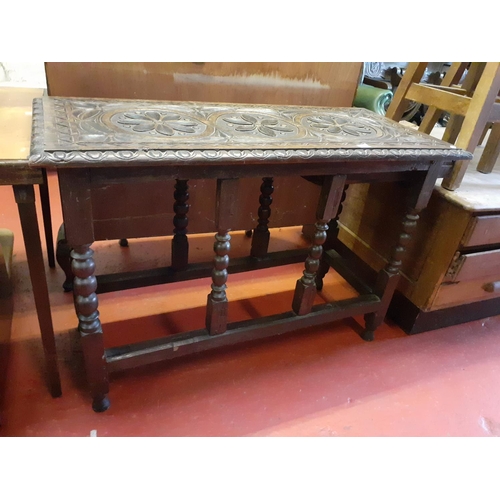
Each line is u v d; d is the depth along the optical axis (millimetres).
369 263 1525
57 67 1187
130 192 1462
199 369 1182
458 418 1122
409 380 1229
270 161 821
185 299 1455
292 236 1952
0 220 1779
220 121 998
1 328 1100
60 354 1169
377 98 1657
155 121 924
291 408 1097
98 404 1013
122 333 1272
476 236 1152
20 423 978
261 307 1458
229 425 1032
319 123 1104
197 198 1587
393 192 1371
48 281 1458
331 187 973
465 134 1135
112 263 1602
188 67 1314
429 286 1292
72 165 676
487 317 1551
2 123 848
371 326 1329
